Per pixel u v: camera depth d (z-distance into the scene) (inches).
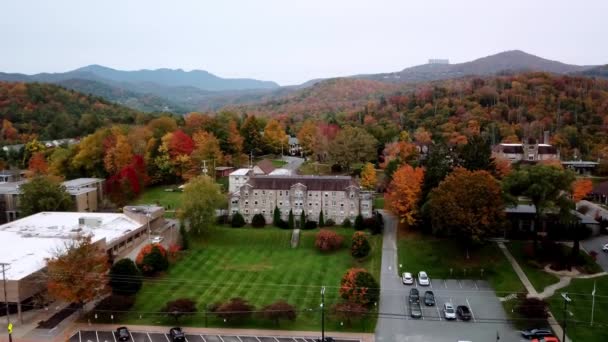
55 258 3393.2
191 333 2994.6
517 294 3400.6
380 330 3006.9
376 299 3299.7
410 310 3206.2
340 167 6766.7
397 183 4645.7
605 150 6899.6
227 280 3767.2
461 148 4879.4
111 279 3383.4
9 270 3275.1
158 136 7155.5
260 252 4399.6
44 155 7426.2
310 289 3580.2
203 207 4591.5
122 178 5762.8
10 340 2785.4
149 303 3366.1
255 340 2910.9
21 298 3078.2
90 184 5841.5
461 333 2955.2
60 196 5157.5
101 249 3668.8
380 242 4451.3
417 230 4621.1
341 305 3078.2
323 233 4402.1
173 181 6609.3
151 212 4803.2
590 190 5290.4
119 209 5570.9
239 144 7327.8
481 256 3998.5
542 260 3853.3
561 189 3885.3
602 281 3486.7
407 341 2874.0
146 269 3782.0
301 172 6727.4
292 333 2989.7
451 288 3582.7
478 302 3356.3
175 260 4163.4
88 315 3189.0
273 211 5017.2
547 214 4037.9
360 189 5157.5
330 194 4965.6
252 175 5590.6
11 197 5324.8
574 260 3727.9
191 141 6584.6
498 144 7470.5
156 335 2967.5
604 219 4515.3
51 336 2933.1
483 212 3799.2
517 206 4328.3
